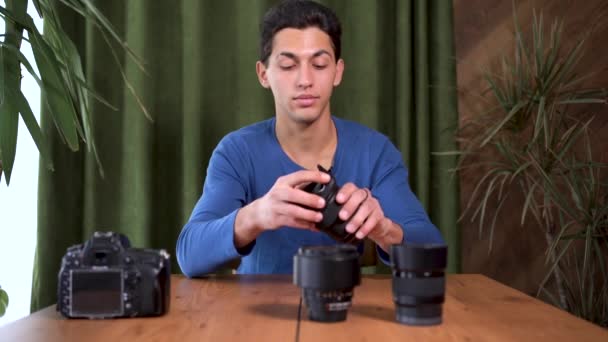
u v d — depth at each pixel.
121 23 2.45
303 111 1.45
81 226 2.41
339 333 0.83
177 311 0.97
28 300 2.43
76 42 2.43
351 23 2.46
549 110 2.29
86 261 0.92
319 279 0.88
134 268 0.93
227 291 1.15
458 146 2.47
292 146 1.57
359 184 1.58
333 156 1.59
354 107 2.45
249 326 0.87
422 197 2.41
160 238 2.46
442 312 0.90
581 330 0.85
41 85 1.72
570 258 2.50
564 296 2.23
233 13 2.46
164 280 0.94
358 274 0.90
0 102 1.65
